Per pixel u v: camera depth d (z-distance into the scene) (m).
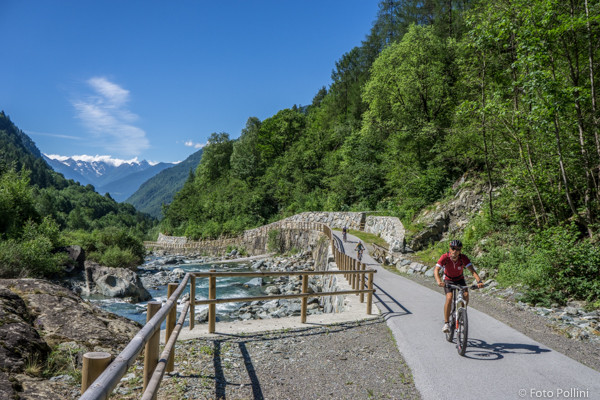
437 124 34.56
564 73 13.76
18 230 23.38
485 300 12.04
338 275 16.94
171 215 91.69
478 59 18.20
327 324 8.35
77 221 134.62
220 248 58.47
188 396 4.32
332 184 53.56
